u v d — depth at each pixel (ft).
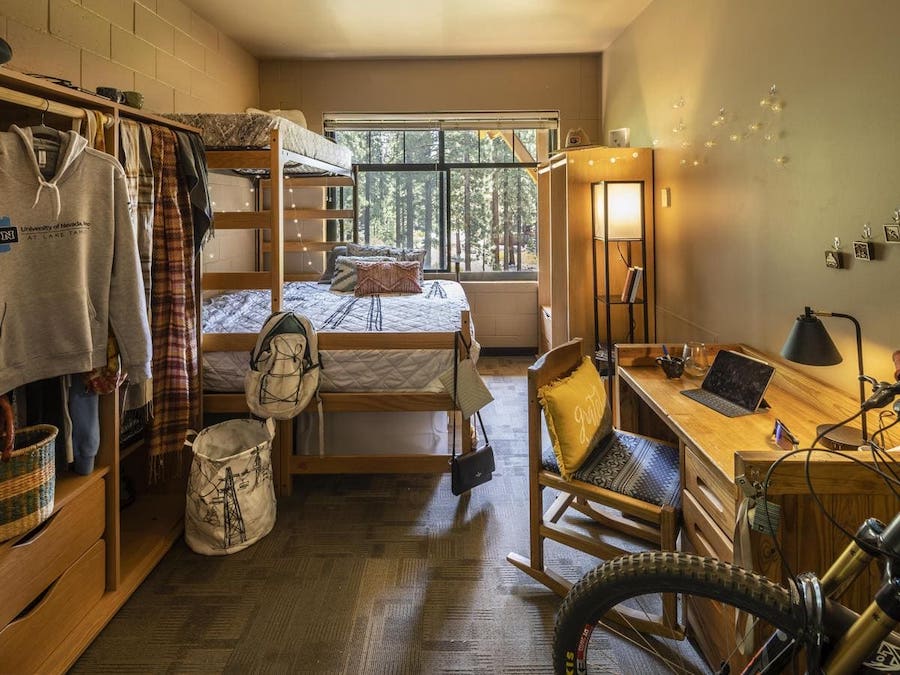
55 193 4.94
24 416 5.31
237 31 14.24
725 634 4.78
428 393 8.48
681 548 5.97
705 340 9.78
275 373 7.89
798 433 5.52
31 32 7.91
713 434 5.54
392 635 5.70
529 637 5.67
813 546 4.05
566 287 13.51
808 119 6.68
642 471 6.28
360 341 8.48
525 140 17.61
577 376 6.78
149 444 7.07
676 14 10.98
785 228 7.22
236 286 8.40
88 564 5.66
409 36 14.66
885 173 5.42
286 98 16.76
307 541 7.43
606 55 15.81
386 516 8.09
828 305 6.35
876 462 3.94
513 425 11.75
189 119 9.06
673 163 11.25
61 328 5.04
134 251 5.55
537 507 6.51
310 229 17.22
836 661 2.97
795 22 6.91
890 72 5.32
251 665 5.30
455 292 14.20
